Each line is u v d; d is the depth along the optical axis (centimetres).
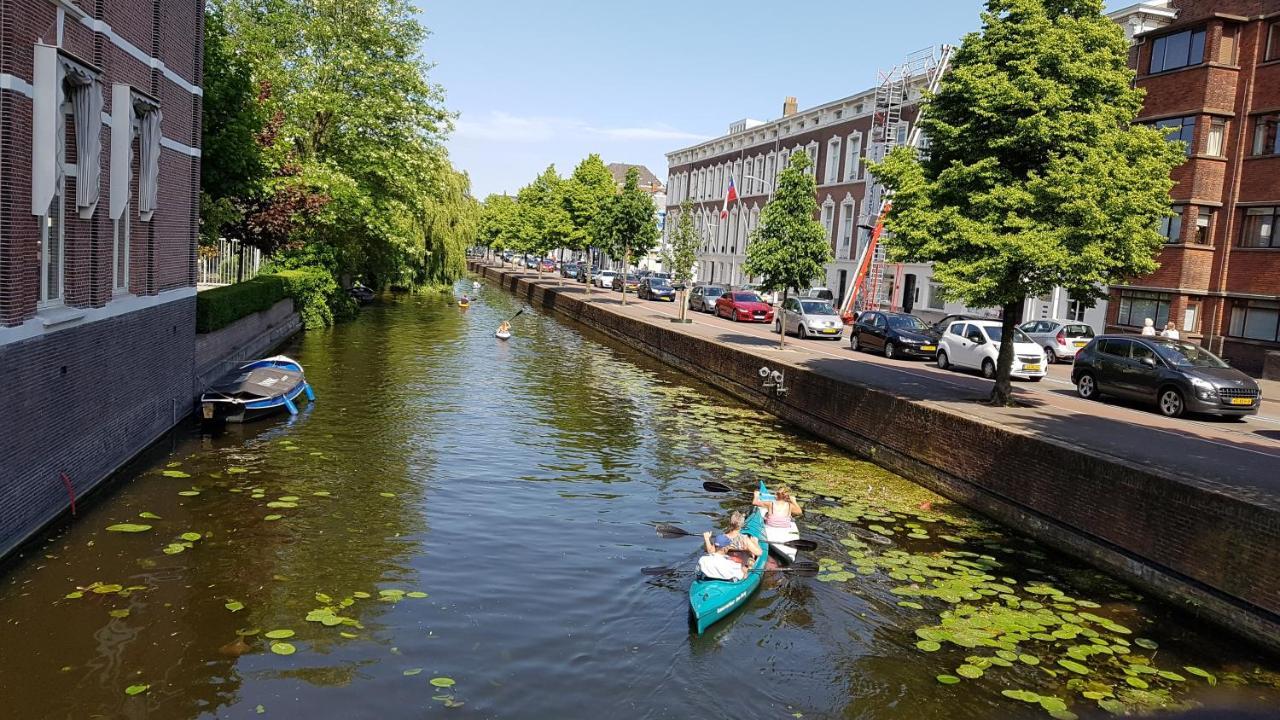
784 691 813
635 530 1245
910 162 1752
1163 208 1683
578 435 1833
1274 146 2867
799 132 5909
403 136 3722
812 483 1534
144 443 1471
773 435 1948
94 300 1212
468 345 3241
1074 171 1475
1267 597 904
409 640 867
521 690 788
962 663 872
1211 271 3034
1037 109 1510
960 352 2600
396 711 736
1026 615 985
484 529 1211
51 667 772
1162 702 806
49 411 1055
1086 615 988
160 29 1425
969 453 1423
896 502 1431
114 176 1224
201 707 721
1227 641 934
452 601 968
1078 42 1557
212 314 1975
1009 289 1541
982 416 1556
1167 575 1028
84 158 1115
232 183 2617
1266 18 2875
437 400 2119
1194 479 1062
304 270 3406
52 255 1093
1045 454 1245
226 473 1388
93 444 1217
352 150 3609
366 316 4097
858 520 1329
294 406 1888
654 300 5653
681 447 1775
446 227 4984
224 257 3136
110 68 1213
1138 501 1077
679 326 3616
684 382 2706
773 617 973
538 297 5750
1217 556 965
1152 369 1877
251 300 2398
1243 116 2945
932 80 4372
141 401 1440
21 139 941
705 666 855
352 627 886
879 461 1689
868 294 4831
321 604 934
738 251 6806
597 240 4991
